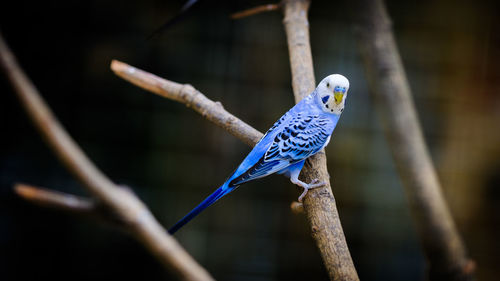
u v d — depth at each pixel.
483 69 5.33
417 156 3.63
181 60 5.29
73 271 5.00
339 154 5.30
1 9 5.00
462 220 5.21
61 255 4.99
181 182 5.29
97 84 5.27
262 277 5.17
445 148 5.33
